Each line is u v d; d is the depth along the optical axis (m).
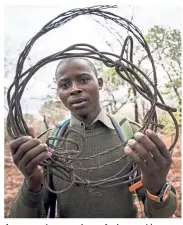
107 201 1.14
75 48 1.03
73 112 1.14
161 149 0.93
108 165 1.15
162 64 2.94
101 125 1.22
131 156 0.94
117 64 1.05
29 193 1.05
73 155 1.16
